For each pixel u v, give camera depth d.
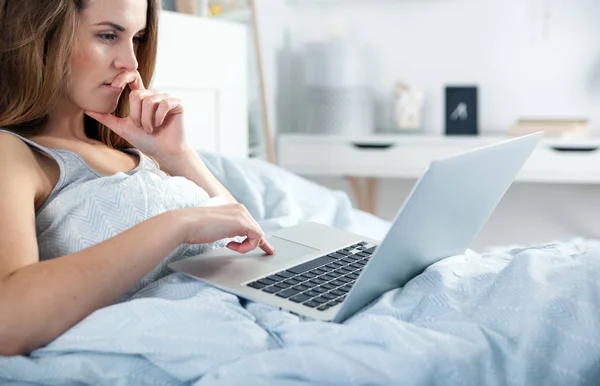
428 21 3.36
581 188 3.23
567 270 0.92
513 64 3.27
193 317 0.88
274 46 3.33
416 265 1.03
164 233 0.95
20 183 1.00
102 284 0.89
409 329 0.84
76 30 1.12
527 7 3.22
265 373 0.80
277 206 1.73
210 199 1.24
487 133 3.32
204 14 2.55
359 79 3.27
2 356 0.86
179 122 1.32
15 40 1.09
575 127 3.01
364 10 3.44
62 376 0.85
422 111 3.40
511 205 3.32
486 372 0.82
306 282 1.04
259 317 0.95
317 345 0.84
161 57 2.03
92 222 1.05
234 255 1.12
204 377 0.82
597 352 0.83
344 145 3.16
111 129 1.29
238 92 2.55
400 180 3.43
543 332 0.85
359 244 1.27
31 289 0.86
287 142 3.23
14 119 1.11
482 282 0.96
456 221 1.03
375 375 0.79
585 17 3.16
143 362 0.87
